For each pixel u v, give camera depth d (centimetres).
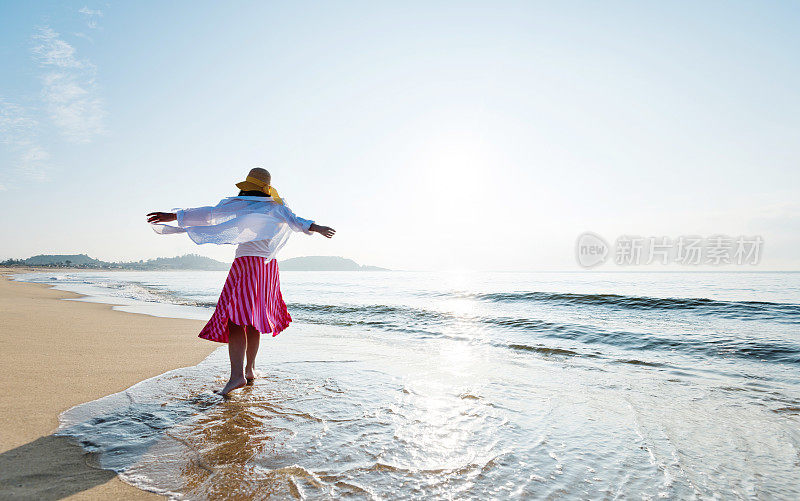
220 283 3231
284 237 334
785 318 836
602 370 425
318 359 441
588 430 256
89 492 166
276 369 391
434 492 177
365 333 668
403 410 281
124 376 347
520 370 418
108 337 535
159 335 569
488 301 1298
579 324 743
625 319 826
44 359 388
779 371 427
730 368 440
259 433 234
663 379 390
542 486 185
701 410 299
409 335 655
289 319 356
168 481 178
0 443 205
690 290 1748
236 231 304
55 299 1280
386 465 201
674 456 221
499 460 211
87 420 244
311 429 243
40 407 261
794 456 224
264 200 320
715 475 201
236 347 309
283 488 175
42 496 160
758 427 266
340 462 202
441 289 2114
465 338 629
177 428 238
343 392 319
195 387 320
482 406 297
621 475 198
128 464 192
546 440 239
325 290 2186
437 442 230
